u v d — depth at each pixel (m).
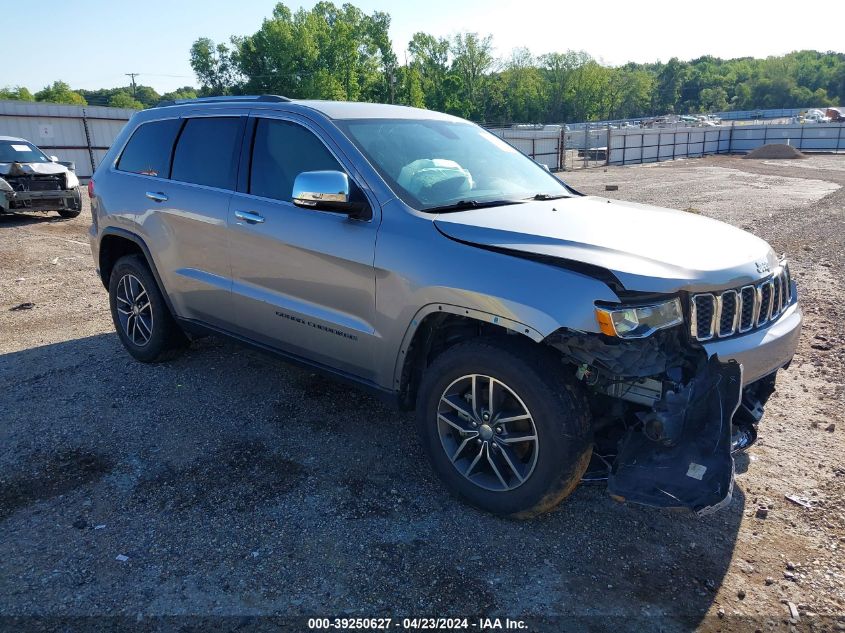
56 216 14.71
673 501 2.65
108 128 31.38
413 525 3.09
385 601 2.61
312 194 3.23
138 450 3.78
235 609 2.56
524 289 2.79
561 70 128.88
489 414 3.00
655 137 42.44
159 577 2.73
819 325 6.10
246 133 4.10
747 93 162.62
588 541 3.00
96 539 2.97
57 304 7.01
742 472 3.59
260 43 75.56
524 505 2.96
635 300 2.70
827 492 3.38
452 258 3.02
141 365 5.09
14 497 3.31
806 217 13.23
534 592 2.67
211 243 4.17
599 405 3.04
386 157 3.61
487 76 121.00
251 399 4.47
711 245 3.11
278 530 3.04
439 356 3.14
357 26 87.44
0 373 4.98
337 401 4.45
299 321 3.72
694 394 2.72
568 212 3.46
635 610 2.58
